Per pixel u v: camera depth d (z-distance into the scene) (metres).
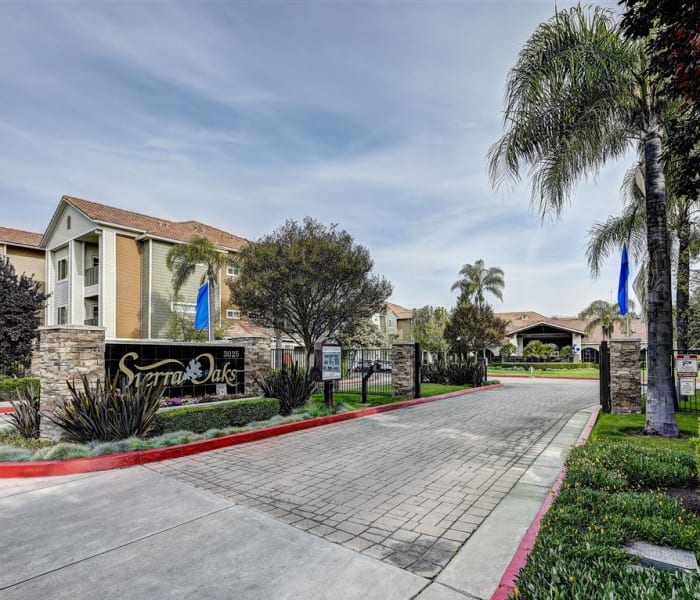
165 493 5.01
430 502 4.68
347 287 14.97
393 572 3.18
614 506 3.63
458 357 22.50
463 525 4.05
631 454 5.16
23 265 27.11
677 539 3.04
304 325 15.25
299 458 6.64
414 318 40.91
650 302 7.91
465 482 5.39
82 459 5.97
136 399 7.34
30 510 4.48
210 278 21.72
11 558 3.44
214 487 5.23
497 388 19.95
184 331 21.81
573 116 7.96
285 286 14.25
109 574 3.18
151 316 22.61
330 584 3.02
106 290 21.62
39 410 7.90
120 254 22.42
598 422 9.12
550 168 8.23
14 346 17.17
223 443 7.43
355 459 6.57
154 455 6.46
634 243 12.60
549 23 7.84
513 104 8.16
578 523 3.35
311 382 10.99
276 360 17.00
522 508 4.48
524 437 8.16
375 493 4.99
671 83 4.38
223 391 11.43
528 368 40.19
